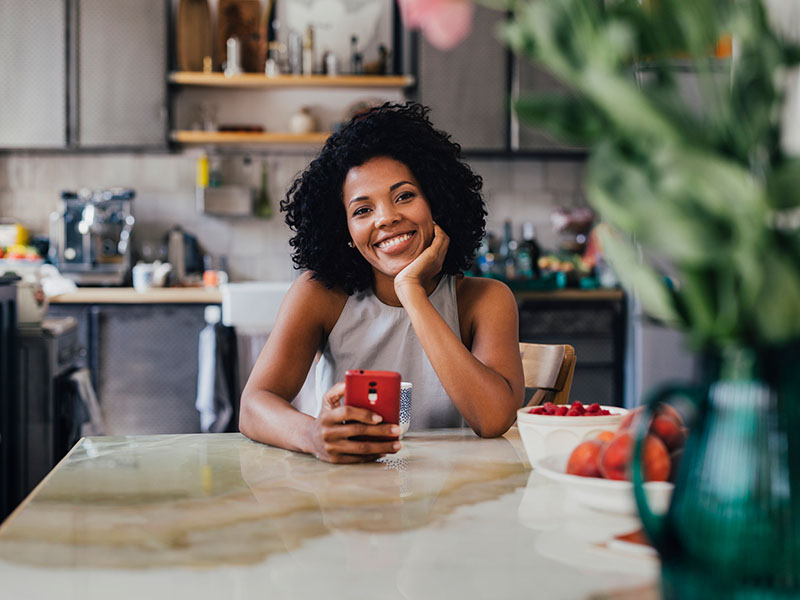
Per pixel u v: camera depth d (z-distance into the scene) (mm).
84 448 1279
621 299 4375
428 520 882
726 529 542
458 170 1650
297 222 1654
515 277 4527
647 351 4102
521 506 935
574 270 4559
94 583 709
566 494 984
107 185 4711
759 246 474
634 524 865
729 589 540
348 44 4781
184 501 963
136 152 4680
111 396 4180
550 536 827
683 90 489
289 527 861
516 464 1150
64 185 4684
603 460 892
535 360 1663
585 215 4738
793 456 532
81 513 917
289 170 4809
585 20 471
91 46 4406
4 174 4660
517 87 4547
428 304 1409
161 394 4199
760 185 471
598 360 4375
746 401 541
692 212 469
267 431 1289
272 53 4684
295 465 1151
